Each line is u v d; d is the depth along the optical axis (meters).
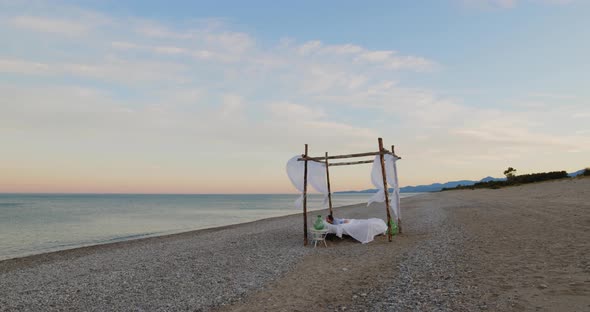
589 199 20.59
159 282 8.39
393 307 5.43
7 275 10.59
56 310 6.72
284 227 19.92
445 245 10.48
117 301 7.06
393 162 14.24
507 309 4.71
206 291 7.36
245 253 11.68
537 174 50.34
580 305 4.49
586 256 7.23
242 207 63.28
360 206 44.03
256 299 6.59
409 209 29.69
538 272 6.41
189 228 25.77
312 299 6.32
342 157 13.03
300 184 13.19
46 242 19.30
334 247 11.85
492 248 9.28
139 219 35.03
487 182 71.81
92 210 52.00
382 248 11.05
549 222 12.88
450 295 5.66
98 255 13.59
